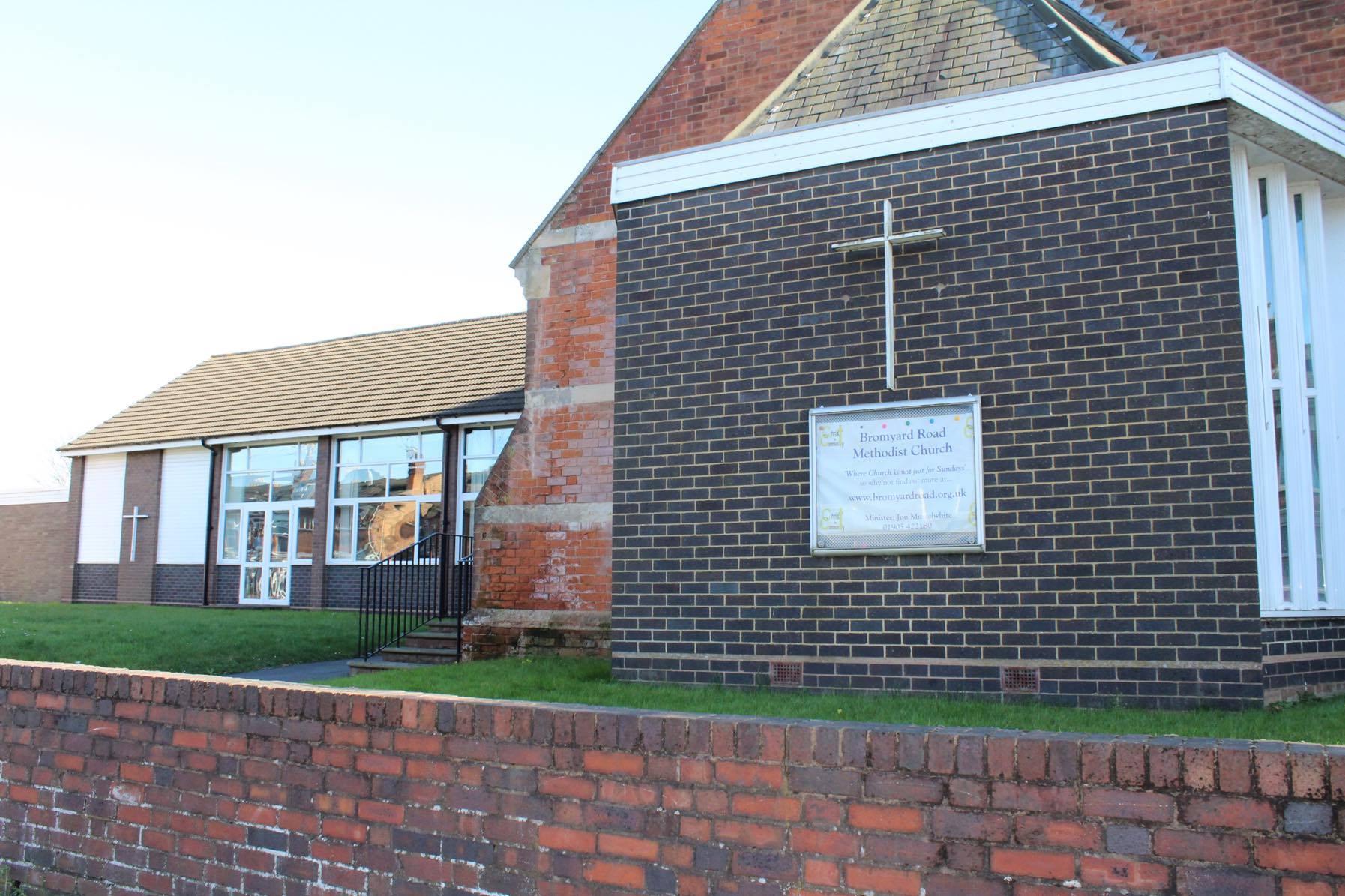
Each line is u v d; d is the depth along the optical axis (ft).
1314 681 24.03
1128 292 22.26
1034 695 21.98
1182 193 22.11
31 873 18.08
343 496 71.26
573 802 13.56
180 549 78.38
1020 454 22.70
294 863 15.49
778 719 13.01
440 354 76.13
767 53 37.88
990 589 22.61
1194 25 31.53
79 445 84.02
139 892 16.89
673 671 25.32
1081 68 26.68
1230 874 10.46
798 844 12.26
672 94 38.83
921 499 23.39
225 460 77.30
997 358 23.16
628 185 27.43
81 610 62.44
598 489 36.50
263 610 70.33
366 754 15.17
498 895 13.85
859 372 24.35
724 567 25.09
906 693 22.98
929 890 11.59
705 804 12.80
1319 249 26.02
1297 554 24.35
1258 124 23.08
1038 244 23.13
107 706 17.81
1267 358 24.39
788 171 25.66
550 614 36.40
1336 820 10.14
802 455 24.67
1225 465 21.12
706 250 26.32
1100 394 22.21
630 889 13.04
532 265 38.68
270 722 16.10
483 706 14.38
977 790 11.55
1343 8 29.76
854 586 23.76
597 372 37.14
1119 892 10.83
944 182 24.14
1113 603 21.63
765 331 25.43
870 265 24.54
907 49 30.96
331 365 81.05
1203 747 10.78
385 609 52.70
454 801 14.38
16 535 90.53
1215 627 20.89
